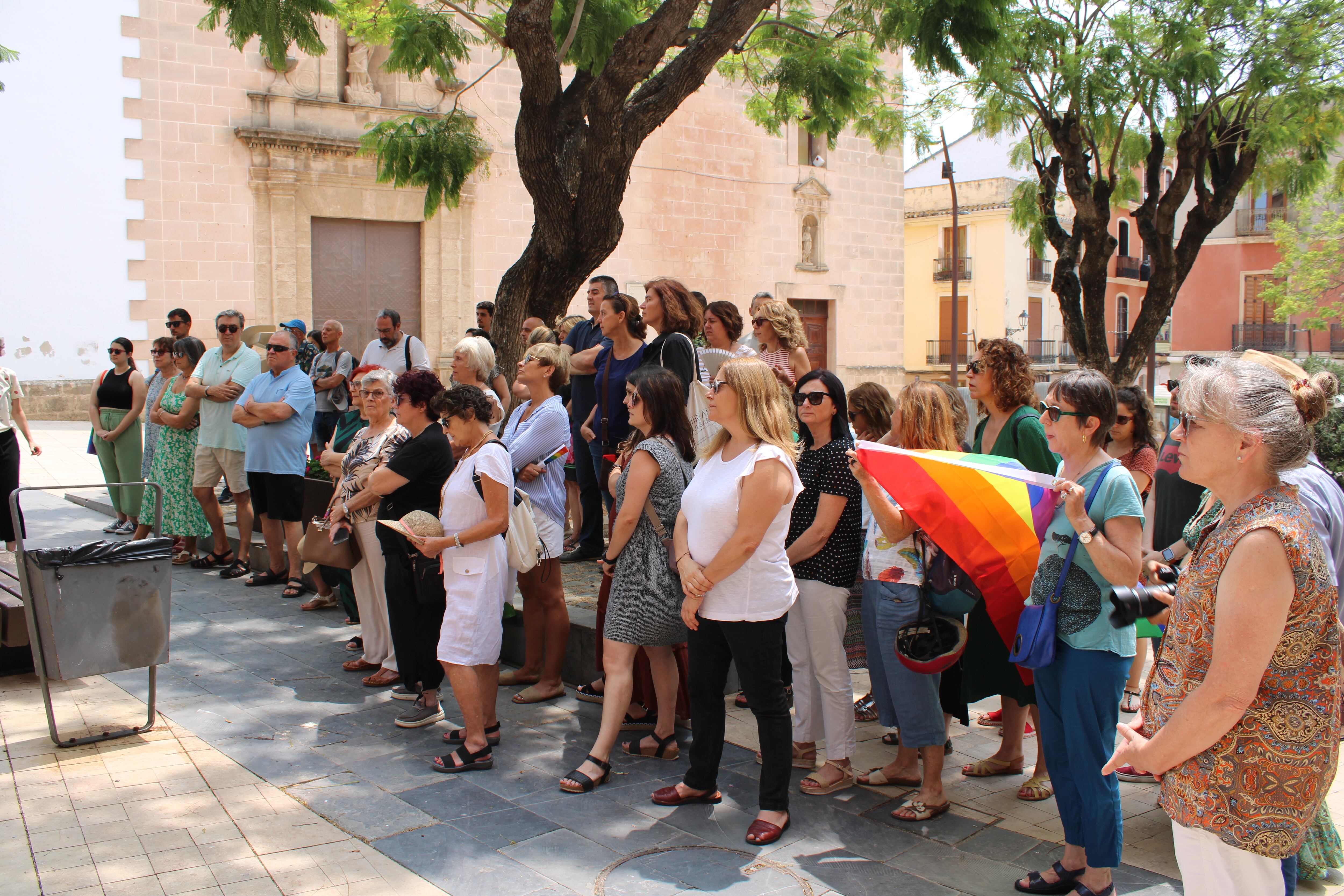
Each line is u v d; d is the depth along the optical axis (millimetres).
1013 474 3588
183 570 8648
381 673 5648
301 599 7586
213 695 5441
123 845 3631
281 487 7562
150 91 16703
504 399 8211
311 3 7273
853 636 4582
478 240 19891
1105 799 3246
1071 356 38781
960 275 37031
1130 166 15289
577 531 8258
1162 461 4945
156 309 17000
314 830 3787
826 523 4238
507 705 5379
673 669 4645
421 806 4035
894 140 14977
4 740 4711
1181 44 11977
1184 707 2174
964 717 4352
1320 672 2123
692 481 3984
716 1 8758
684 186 22656
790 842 3770
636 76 7891
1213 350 34312
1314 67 12148
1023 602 3836
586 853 3645
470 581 4508
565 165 9031
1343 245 25359
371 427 5711
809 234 24938
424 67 9406
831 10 11578
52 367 16359
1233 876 2199
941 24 8594
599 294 7379
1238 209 33594
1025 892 3385
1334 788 4242
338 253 18703
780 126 13883
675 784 4309
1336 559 3303
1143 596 2445
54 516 10852
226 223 17438
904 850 3707
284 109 17766
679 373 5406
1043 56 12289
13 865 3461
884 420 4586
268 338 13203
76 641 4520
